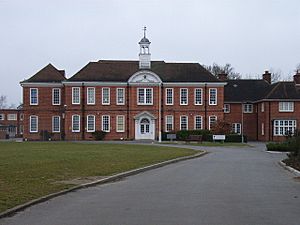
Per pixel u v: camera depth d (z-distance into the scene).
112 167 25.14
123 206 13.77
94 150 40.16
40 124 74.69
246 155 40.56
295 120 73.88
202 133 69.62
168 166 28.66
